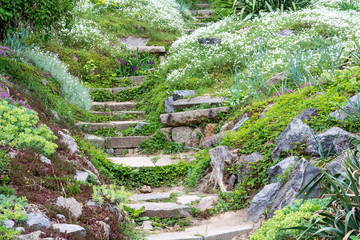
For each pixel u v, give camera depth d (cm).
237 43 970
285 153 495
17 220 321
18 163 400
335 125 488
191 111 770
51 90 785
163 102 864
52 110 686
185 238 414
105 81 1052
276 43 957
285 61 824
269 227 342
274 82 758
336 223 304
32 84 699
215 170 562
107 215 401
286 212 355
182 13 1678
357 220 304
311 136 480
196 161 658
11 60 741
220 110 751
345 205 304
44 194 383
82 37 1132
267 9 1321
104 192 423
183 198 539
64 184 421
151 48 1230
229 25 1213
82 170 497
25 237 301
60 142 527
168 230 457
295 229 319
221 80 884
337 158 437
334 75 614
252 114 675
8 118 456
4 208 329
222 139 646
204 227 458
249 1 1346
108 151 759
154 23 1401
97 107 906
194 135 763
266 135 555
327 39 931
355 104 492
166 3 1697
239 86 787
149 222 473
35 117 490
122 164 662
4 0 657
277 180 461
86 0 1390
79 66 1053
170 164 679
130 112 898
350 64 641
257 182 500
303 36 962
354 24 1034
